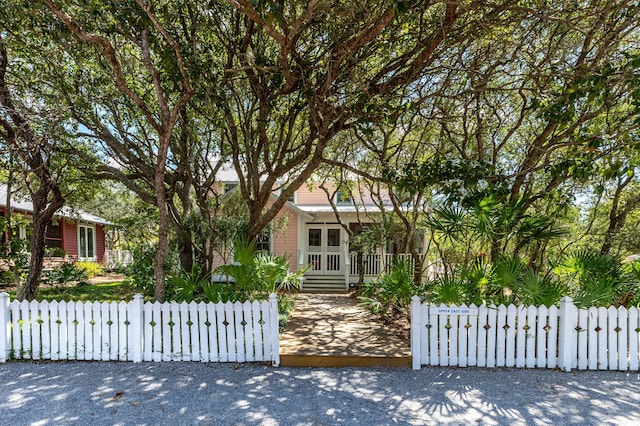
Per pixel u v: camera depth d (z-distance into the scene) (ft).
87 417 11.54
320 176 39.19
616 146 15.46
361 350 17.11
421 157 31.68
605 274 18.45
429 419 11.59
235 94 22.65
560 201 22.45
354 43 15.90
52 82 22.35
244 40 20.18
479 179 18.57
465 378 14.85
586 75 14.49
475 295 17.58
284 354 16.37
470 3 15.16
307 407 12.32
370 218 39.14
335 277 46.21
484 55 20.49
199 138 29.81
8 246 32.99
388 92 20.27
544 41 20.81
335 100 20.06
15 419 11.39
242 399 12.88
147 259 30.35
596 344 15.71
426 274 37.17
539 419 11.61
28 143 21.90
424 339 16.16
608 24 16.72
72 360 16.63
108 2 15.66
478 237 20.22
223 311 16.58
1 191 47.65
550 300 16.46
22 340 16.78
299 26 13.94
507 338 16.03
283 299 26.96
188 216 30.17
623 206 30.27
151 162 28.19
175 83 20.45
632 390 13.70
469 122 27.96
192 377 14.83
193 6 19.27
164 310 16.65
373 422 11.37
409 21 17.79
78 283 43.29
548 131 20.81
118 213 72.18
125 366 15.99
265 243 46.88
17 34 19.81
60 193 27.45
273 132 31.68
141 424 11.14
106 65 21.42
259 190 28.91
